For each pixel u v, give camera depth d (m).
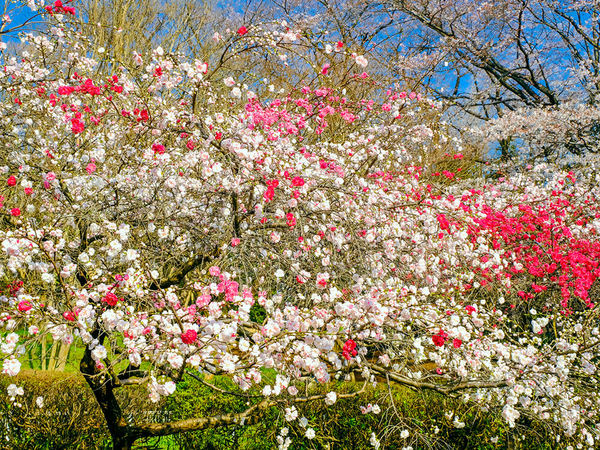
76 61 4.85
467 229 4.50
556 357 3.80
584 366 4.18
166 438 4.79
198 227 4.21
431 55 12.01
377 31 13.73
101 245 4.22
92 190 4.04
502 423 4.73
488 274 5.22
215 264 3.73
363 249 4.04
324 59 8.38
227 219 3.76
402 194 5.11
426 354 4.26
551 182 7.70
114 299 2.61
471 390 4.11
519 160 12.40
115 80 3.95
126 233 3.21
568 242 6.74
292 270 3.82
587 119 10.34
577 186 7.89
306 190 3.57
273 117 3.79
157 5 12.67
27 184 3.57
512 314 6.62
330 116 7.27
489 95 14.49
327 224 3.99
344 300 3.43
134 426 3.82
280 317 2.97
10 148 4.20
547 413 4.02
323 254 4.19
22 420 4.54
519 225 6.44
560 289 6.14
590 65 11.54
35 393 4.77
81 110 4.76
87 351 3.60
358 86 8.18
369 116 6.63
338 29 12.80
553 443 4.73
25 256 3.11
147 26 12.55
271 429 4.60
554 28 12.33
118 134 4.52
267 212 3.89
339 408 4.91
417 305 3.52
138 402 4.84
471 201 6.27
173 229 4.06
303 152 4.78
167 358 2.72
